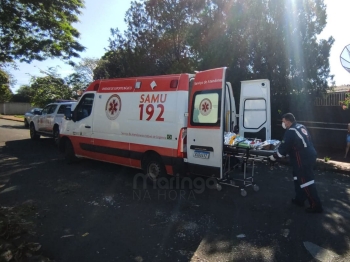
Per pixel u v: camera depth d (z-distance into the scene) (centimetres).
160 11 1296
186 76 586
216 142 525
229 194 586
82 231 422
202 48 1048
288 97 1021
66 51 1681
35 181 677
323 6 982
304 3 955
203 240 395
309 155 480
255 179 701
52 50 1614
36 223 449
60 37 1611
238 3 962
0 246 348
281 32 958
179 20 1273
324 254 358
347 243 385
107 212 494
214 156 529
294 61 974
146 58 1351
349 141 925
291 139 480
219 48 994
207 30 1034
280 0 931
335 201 547
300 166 482
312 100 1035
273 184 659
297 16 955
